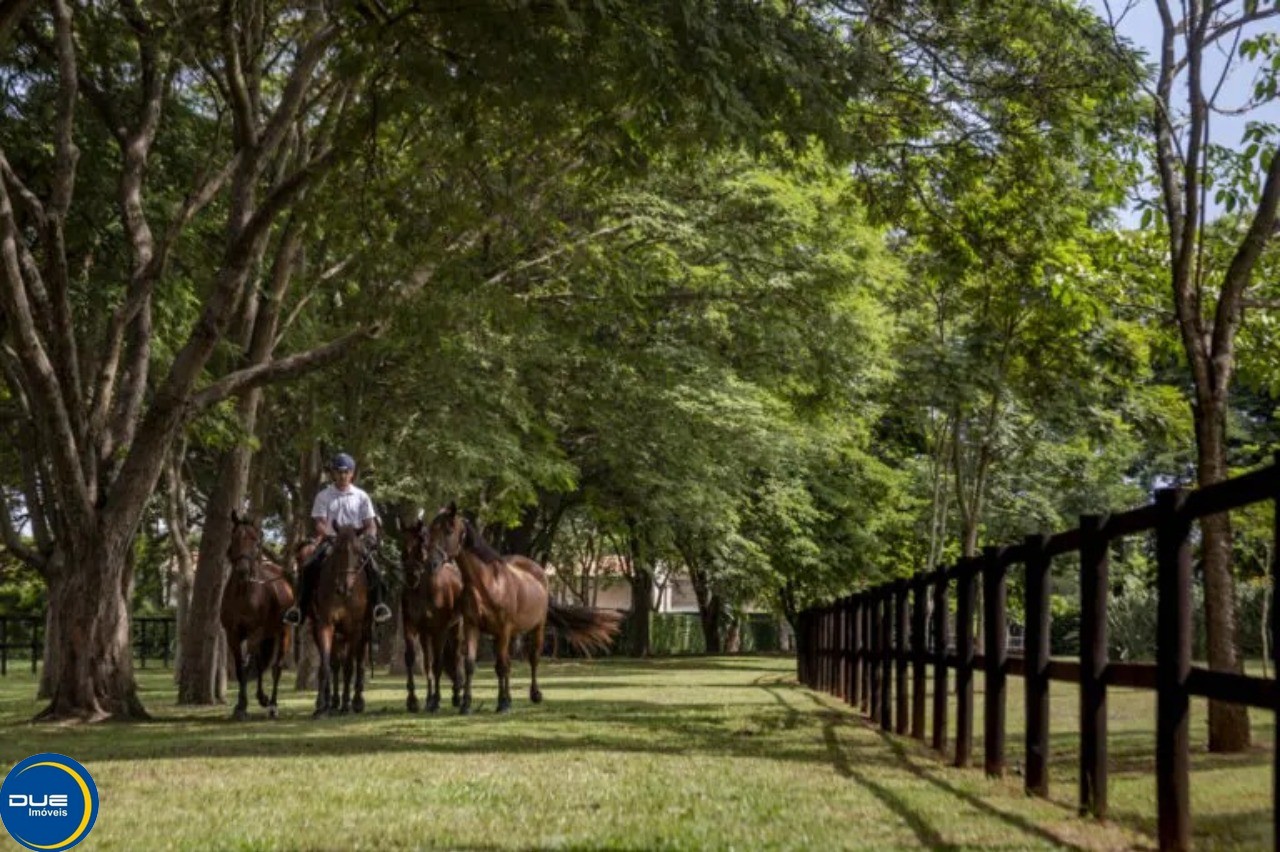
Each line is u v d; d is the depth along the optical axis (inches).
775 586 1993.1
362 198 670.5
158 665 1967.3
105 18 821.2
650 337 1254.3
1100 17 701.9
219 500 968.9
